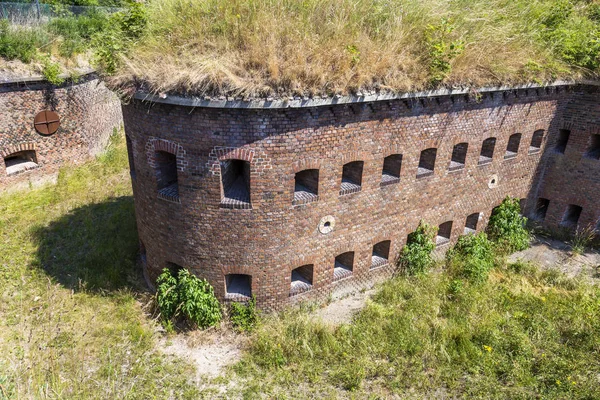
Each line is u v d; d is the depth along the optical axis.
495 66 10.46
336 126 8.77
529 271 12.39
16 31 16.55
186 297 9.34
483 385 8.21
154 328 9.62
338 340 9.28
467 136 11.31
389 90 8.73
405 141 10.03
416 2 10.37
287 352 8.91
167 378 8.36
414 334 9.29
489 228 13.97
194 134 8.36
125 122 9.91
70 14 22.34
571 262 13.37
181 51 8.52
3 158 15.95
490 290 11.10
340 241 10.21
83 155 18.94
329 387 8.20
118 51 8.91
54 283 11.05
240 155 8.37
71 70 17.47
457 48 9.48
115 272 11.30
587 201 14.06
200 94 7.70
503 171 13.10
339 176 9.38
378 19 9.82
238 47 8.50
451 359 8.81
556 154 14.27
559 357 8.93
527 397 7.93
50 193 16.38
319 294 10.56
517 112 12.27
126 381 8.09
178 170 8.85
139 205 10.41
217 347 9.23
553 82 11.99
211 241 9.30
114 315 9.93
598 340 9.30
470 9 11.49
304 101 7.89
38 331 9.29
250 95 7.64
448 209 12.13
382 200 10.43
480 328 9.58
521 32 12.19
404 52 9.41
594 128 13.27
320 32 9.09
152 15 9.41
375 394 8.06
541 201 15.34
